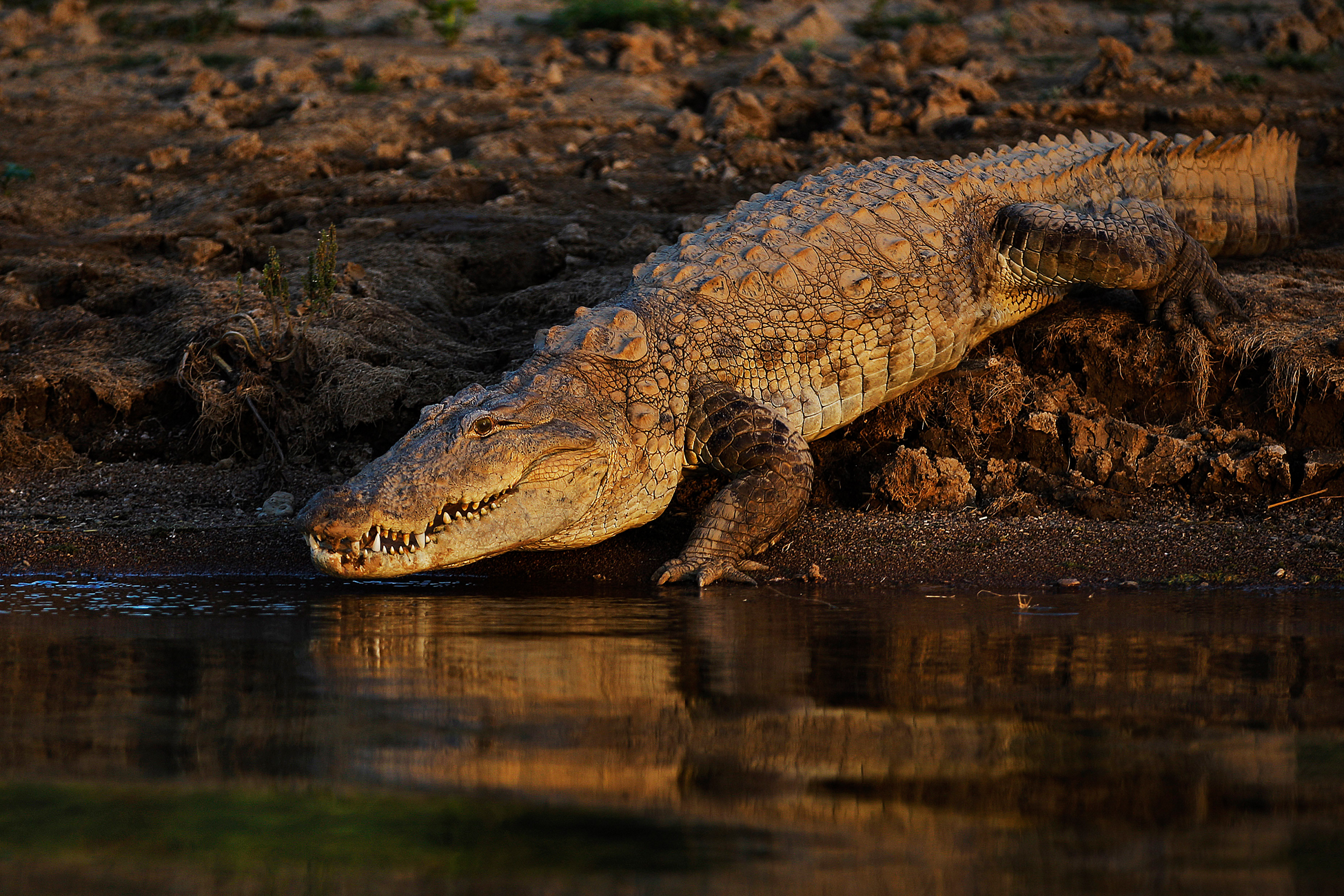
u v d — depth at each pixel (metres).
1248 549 24.69
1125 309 31.53
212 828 10.38
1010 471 28.66
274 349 31.36
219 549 25.98
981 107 53.56
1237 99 57.22
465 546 22.81
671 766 11.90
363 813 10.59
